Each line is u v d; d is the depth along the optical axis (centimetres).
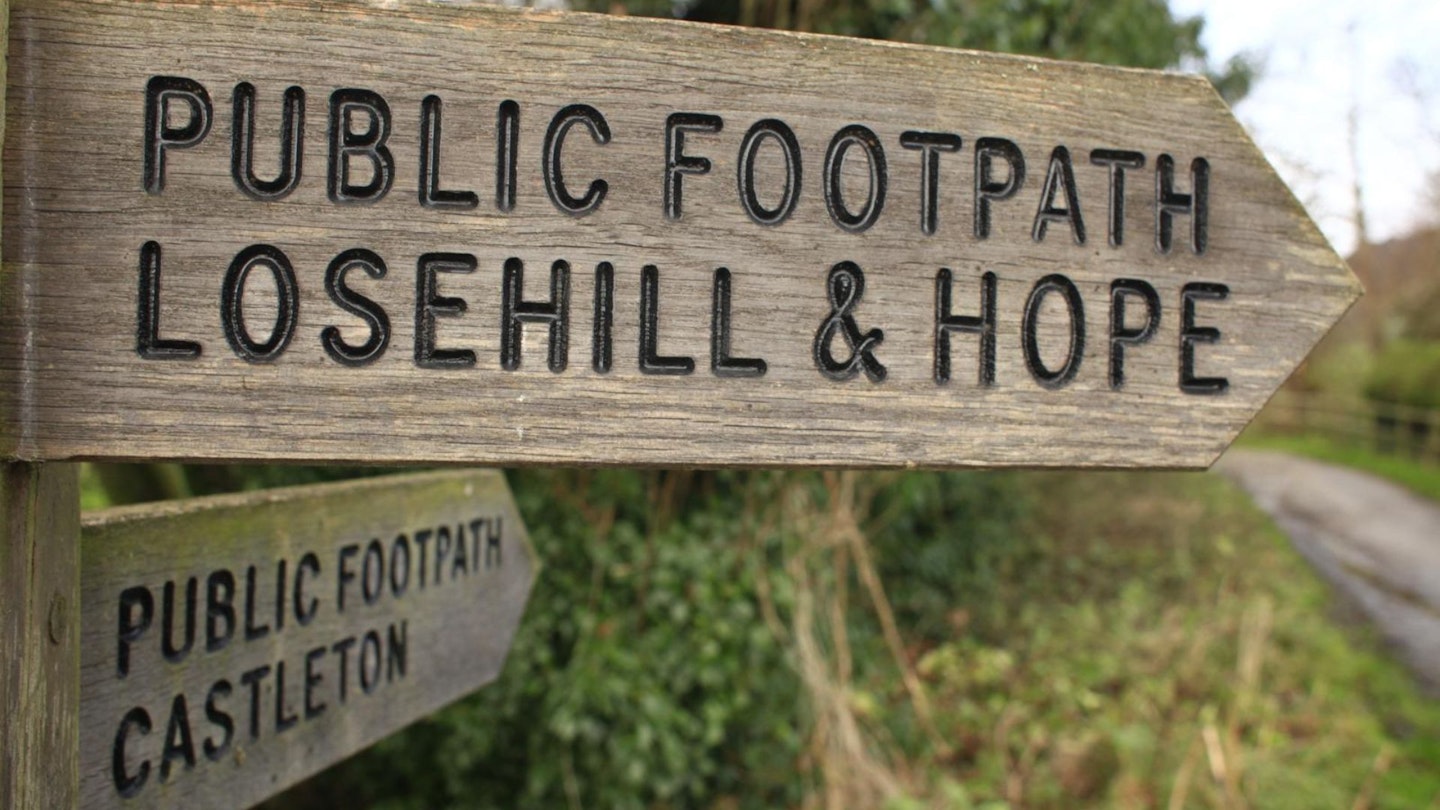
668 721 396
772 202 113
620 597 418
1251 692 578
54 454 102
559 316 110
